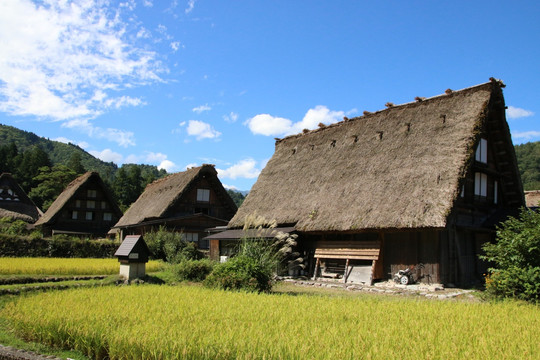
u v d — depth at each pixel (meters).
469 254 15.85
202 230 28.66
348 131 20.56
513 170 17.84
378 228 14.11
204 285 11.70
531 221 10.02
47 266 13.91
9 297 9.98
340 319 6.82
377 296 11.51
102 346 5.66
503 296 9.54
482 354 4.67
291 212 18.31
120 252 13.63
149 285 11.75
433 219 12.91
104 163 121.81
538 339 5.50
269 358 4.55
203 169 29.27
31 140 114.06
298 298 9.41
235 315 6.99
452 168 14.11
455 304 8.57
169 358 4.85
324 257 16.70
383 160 16.88
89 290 10.21
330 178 18.47
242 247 13.14
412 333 5.73
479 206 16.88
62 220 36.06
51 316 6.72
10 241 19.67
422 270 14.26
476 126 14.93
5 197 41.38
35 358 5.63
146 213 29.59
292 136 24.55
